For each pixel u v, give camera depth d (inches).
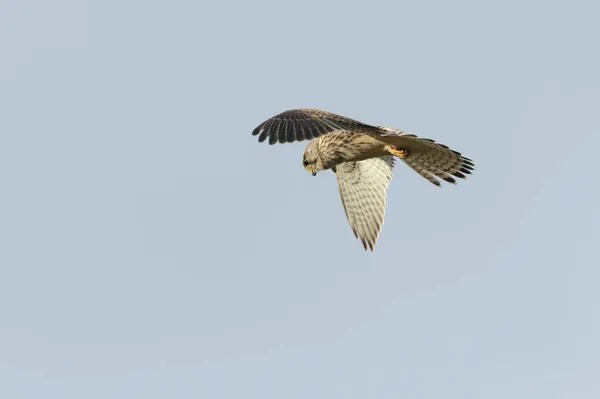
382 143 642.2
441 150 597.3
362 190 704.4
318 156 689.0
